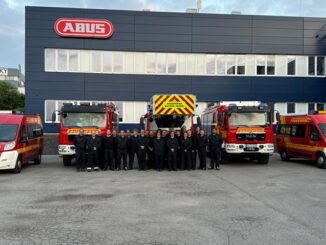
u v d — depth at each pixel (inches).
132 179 520.4
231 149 679.7
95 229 267.7
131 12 1027.9
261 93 1077.1
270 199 374.3
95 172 607.5
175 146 621.0
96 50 1023.6
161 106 653.9
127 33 1027.3
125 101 1034.7
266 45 1074.1
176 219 295.1
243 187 446.6
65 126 657.0
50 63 1007.6
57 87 1008.9
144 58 1039.0
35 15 998.4
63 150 652.7
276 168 652.7
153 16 1036.5
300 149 725.3
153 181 499.2
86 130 656.4
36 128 749.3
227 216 304.5
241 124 684.1
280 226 274.4
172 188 440.5
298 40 1086.4
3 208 336.8
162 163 625.6
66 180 513.7
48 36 1002.1
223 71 1065.5
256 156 737.6
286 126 796.0
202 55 1058.1
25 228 271.7
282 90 1083.3
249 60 1074.1
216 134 639.8
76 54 1016.2
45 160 851.4
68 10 1005.2
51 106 1008.2
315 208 333.7
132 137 642.8
